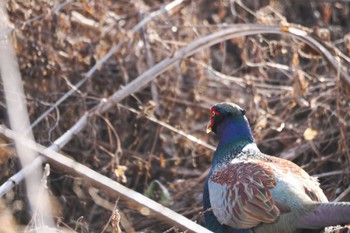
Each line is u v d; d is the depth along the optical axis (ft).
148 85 43.09
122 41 42.22
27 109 40.09
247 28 41.06
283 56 45.80
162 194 39.50
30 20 40.65
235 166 31.96
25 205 36.50
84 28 43.04
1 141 36.01
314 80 42.01
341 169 39.47
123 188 26.53
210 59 45.83
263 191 30.32
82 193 38.52
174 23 44.70
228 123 34.68
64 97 39.32
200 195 39.37
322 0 47.91
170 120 42.60
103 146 40.65
